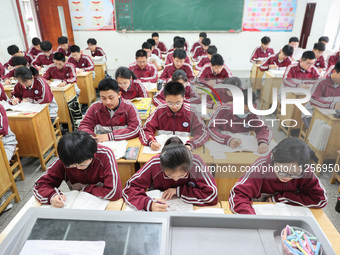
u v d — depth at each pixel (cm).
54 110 319
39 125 268
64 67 389
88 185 150
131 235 57
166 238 56
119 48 667
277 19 629
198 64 469
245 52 668
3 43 520
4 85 366
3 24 522
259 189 131
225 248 57
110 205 135
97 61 495
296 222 62
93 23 638
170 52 497
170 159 109
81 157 116
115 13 628
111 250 54
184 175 116
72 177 150
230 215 62
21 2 566
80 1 614
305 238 58
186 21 638
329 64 452
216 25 640
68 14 627
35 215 63
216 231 61
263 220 61
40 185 141
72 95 376
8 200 218
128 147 199
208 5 620
